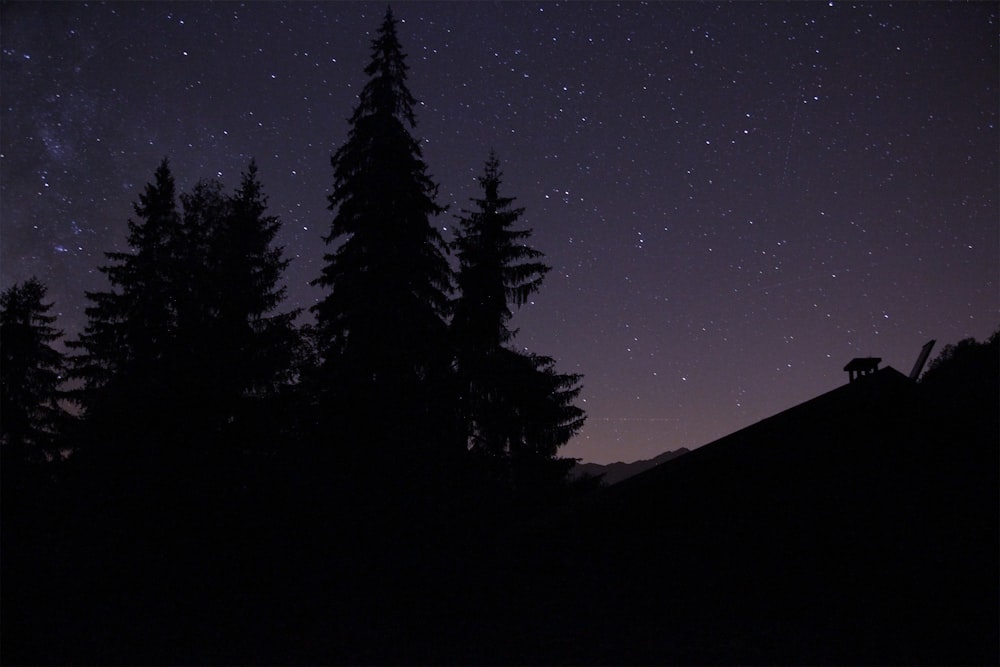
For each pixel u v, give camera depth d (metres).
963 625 10.44
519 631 11.23
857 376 12.25
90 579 15.41
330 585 14.87
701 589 11.32
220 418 17.84
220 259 19.14
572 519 12.11
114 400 17.14
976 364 17.36
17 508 19.05
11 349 27.00
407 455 16.33
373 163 18.44
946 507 10.99
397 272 17.97
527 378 22.58
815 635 10.30
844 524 11.17
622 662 9.57
